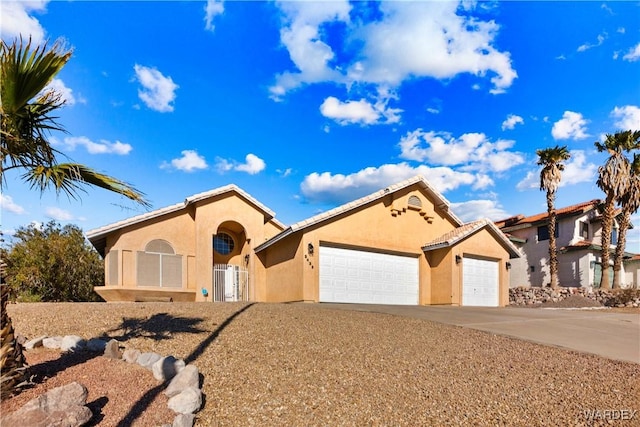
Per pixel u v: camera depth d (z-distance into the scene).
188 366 5.46
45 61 4.79
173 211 18.97
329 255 18.27
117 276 17.36
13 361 4.71
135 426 4.37
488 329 11.12
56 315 9.09
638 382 7.12
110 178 5.64
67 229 24.23
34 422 3.87
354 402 5.58
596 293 23.86
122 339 7.29
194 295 18.80
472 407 5.75
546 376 7.24
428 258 21.62
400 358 7.59
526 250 31.88
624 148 25.84
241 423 4.78
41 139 5.32
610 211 26.08
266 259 20.75
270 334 8.38
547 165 27.56
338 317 11.05
